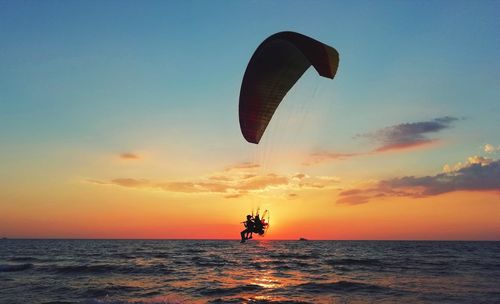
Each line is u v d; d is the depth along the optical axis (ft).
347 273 108.06
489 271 112.88
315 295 70.13
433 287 79.92
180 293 71.20
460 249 324.19
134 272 107.55
